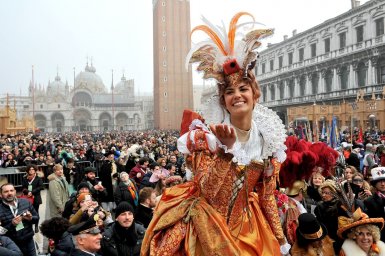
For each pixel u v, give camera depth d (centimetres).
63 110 12381
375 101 2862
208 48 218
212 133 200
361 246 367
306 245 306
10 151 1917
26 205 676
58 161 1518
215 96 229
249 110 214
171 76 8262
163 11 8325
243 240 205
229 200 209
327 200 429
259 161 221
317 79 5281
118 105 13175
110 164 1141
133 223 512
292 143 319
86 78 14388
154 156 1889
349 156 1114
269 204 234
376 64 4253
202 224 198
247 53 211
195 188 213
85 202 570
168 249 200
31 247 670
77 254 431
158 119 8344
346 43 4722
